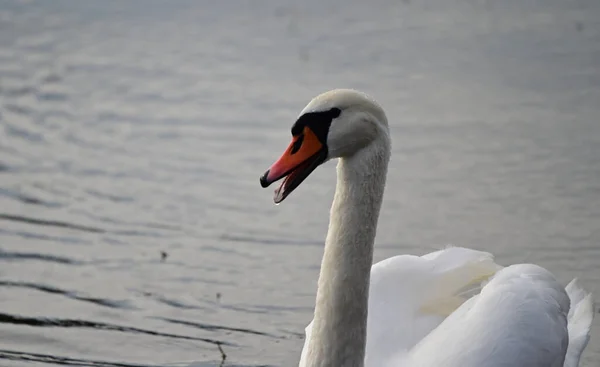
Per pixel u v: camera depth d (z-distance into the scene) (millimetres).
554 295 9312
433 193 14500
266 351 10703
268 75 18969
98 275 12336
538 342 8836
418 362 8781
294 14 22406
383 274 9742
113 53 20203
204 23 21828
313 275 12414
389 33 21250
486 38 20844
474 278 9570
